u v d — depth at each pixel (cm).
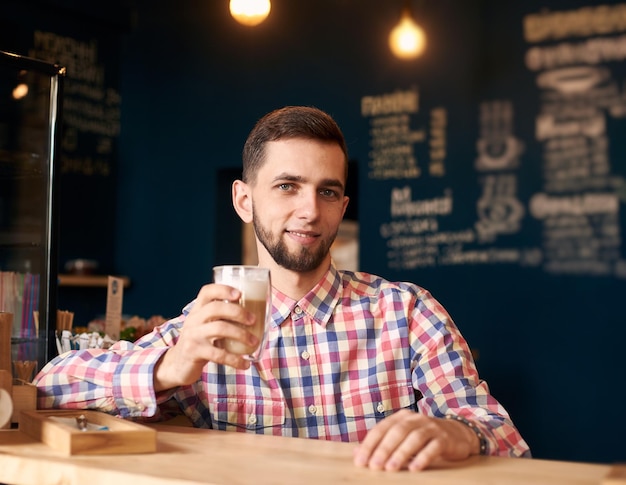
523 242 470
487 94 485
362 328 172
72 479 109
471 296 483
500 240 477
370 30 521
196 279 566
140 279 586
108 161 589
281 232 161
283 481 100
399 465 106
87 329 261
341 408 169
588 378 449
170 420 171
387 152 513
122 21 589
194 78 575
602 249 448
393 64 514
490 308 477
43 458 114
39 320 199
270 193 161
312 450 122
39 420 129
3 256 206
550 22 468
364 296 176
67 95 555
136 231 589
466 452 115
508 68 479
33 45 532
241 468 108
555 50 466
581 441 450
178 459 114
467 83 491
